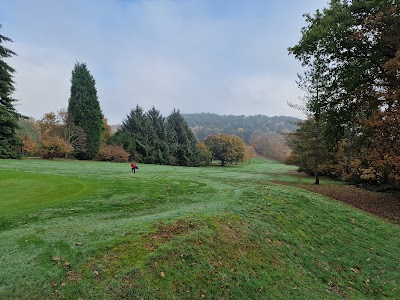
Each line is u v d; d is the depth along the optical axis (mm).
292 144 35344
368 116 18688
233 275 6133
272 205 11102
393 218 14664
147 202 11477
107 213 9344
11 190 12523
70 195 11836
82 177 18703
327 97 19203
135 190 13914
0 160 30250
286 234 8969
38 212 8906
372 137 17922
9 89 33938
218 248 6820
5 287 4566
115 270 5293
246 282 6055
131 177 20438
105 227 6969
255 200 11453
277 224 9500
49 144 40469
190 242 6641
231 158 72188
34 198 10984
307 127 25844
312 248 8703
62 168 26000
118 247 5965
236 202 10844
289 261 7496
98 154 48969
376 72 17531
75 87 47812
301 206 11977
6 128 33406
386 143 15711
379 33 15672
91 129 48125
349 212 13281
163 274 5496
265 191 13188
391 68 14422
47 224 7695
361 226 11875
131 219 7902
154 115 62156
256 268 6656
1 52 33000
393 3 14766
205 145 74000
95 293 4699
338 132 19656
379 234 11500
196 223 7625
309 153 25922
